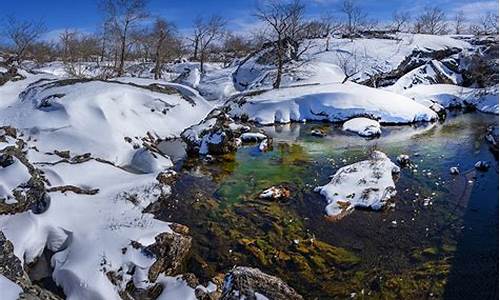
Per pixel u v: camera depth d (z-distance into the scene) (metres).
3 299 8.30
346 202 14.43
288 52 42.16
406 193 15.44
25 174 13.77
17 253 10.96
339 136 24.83
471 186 15.98
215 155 20.42
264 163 19.36
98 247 11.00
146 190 15.20
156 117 23.97
